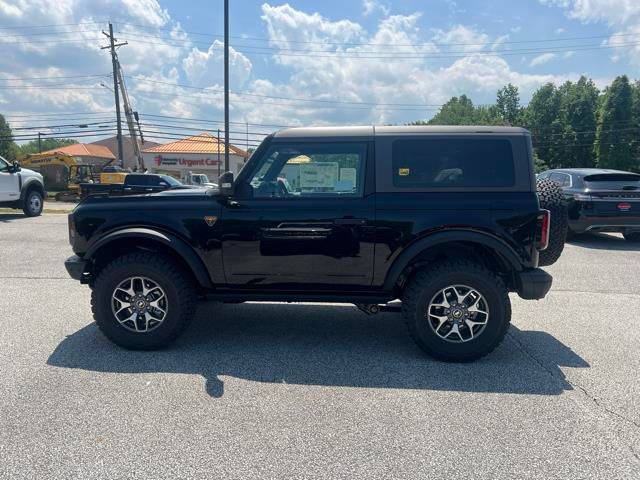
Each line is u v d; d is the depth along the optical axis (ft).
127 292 13.93
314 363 13.35
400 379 12.35
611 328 16.70
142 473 8.33
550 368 13.15
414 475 8.38
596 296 20.97
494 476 8.38
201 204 13.93
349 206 13.43
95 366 12.85
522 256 13.20
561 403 11.11
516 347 14.78
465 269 13.14
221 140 175.52
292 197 13.76
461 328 13.44
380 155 13.60
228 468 8.50
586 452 9.14
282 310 18.60
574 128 221.05
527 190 13.26
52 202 93.30
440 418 10.36
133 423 9.95
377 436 9.60
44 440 9.26
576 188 34.22
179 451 8.99
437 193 13.37
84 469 8.41
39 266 25.39
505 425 10.09
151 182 58.70
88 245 14.25
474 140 13.47
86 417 10.15
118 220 14.03
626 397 11.45
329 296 14.11
